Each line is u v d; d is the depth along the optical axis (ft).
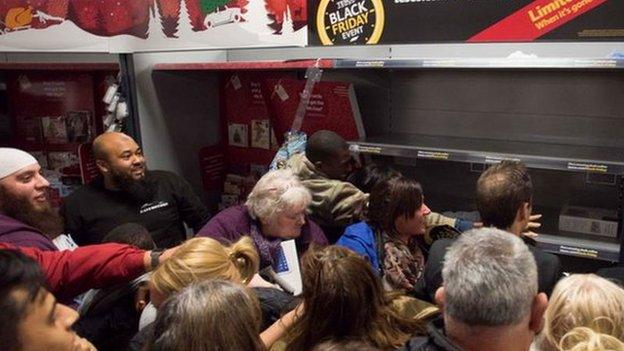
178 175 10.25
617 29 6.20
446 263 3.95
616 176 8.27
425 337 4.06
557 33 6.51
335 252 4.82
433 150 8.04
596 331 3.92
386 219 7.17
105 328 5.77
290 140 8.85
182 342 3.41
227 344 3.43
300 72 9.96
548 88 8.74
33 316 3.03
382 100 10.17
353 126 9.24
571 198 8.80
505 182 6.22
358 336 4.45
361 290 4.52
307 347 4.55
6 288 2.99
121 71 9.52
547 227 8.02
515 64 6.78
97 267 5.57
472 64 7.01
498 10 6.73
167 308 3.64
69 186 11.40
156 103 10.41
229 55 12.07
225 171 11.70
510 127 9.16
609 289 4.30
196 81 11.00
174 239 9.60
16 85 11.45
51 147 11.53
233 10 8.30
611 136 8.41
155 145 10.50
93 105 11.03
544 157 7.25
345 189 7.94
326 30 7.84
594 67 6.36
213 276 4.71
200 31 8.52
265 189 7.38
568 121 8.69
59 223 8.09
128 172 8.89
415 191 7.07
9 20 8.91
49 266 5.43
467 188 9.62
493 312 3.51
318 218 8.24
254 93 10.68
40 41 8.93
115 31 8.78
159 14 8.63
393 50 9.99
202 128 11.27
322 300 4.48
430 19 7.13
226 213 7.90
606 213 7.99
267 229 7.51
